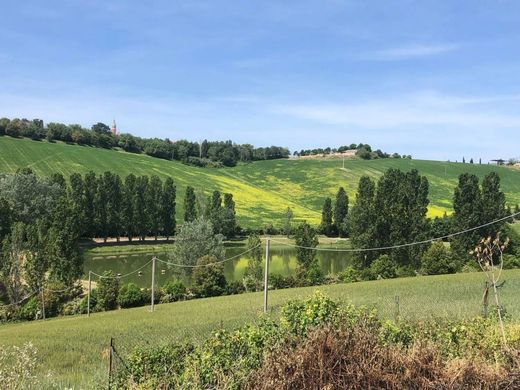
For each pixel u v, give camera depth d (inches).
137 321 1156.5
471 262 2294.5
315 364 205.2
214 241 2331.4
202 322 1043.9
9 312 1585.9
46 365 687.7
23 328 1206.3
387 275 2127.2
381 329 271.6
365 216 2461.9
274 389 202.7
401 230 2429.9
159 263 2827.3
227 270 2667.3
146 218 3715.6
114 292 1708.9
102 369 429.1
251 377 218.1
